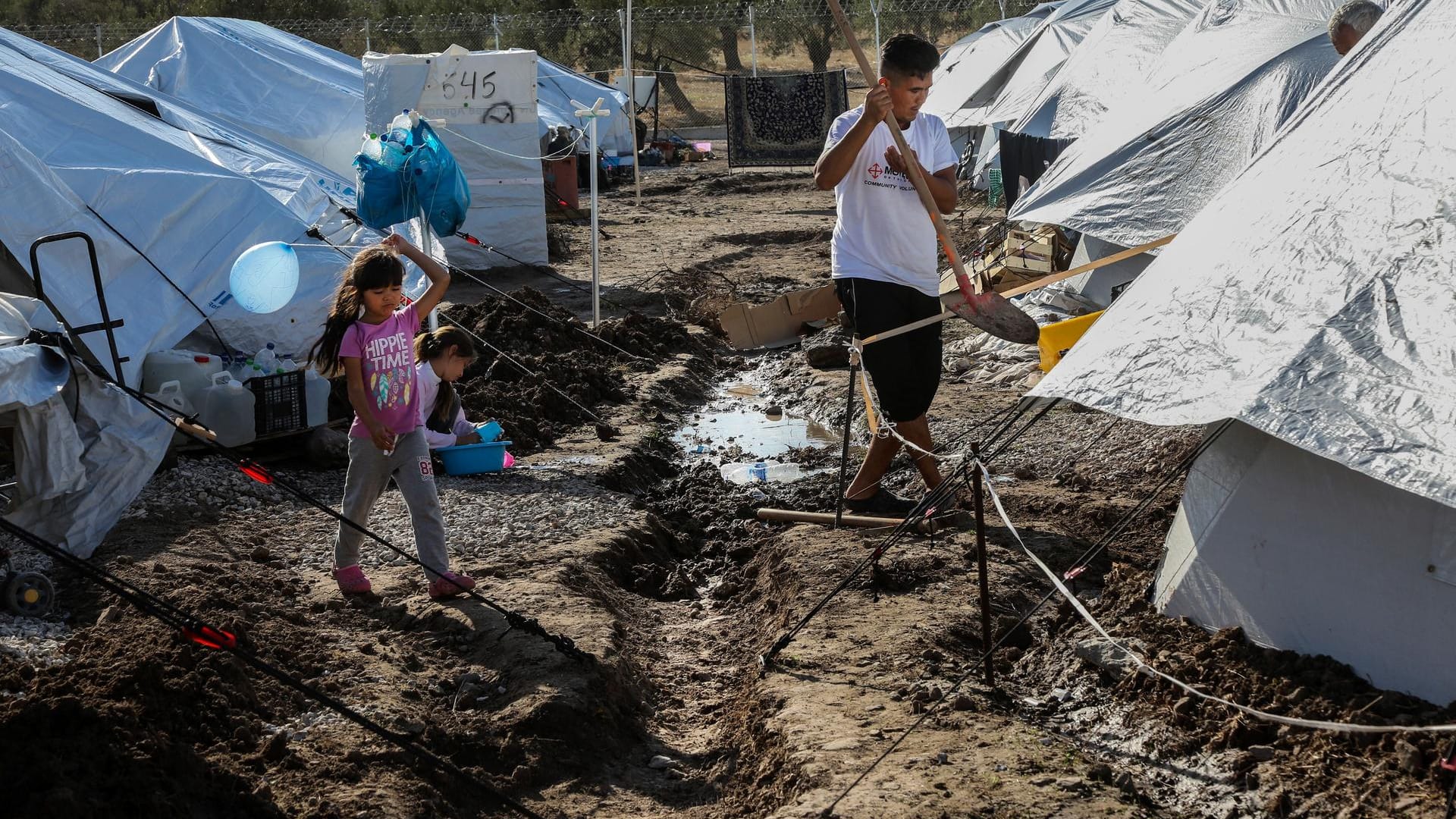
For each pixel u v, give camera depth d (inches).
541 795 167.2
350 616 215.9
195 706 164.2
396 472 221.5
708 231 805.2
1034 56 758.5
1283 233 183.3
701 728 197.0
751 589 252.4
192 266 334.6
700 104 1701.5
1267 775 149.1
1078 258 457.7
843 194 251.1
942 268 521.0
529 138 636.7
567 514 277.9
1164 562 195.3
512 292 530.6
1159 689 172.4
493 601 222.1
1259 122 377.4
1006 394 380.8
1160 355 178.9
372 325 213.2
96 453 238.7
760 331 490.6
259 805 147.0
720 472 336.8
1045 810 146.8
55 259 310.8
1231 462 183.6
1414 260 165.5
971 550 243.0
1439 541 155.6
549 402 371.9
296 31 1587.1
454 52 625.9
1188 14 569.9
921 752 162.6
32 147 350.0
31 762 138.7
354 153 743.7
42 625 199.0
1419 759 142.6
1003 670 195.0
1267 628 174.6
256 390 313.1
